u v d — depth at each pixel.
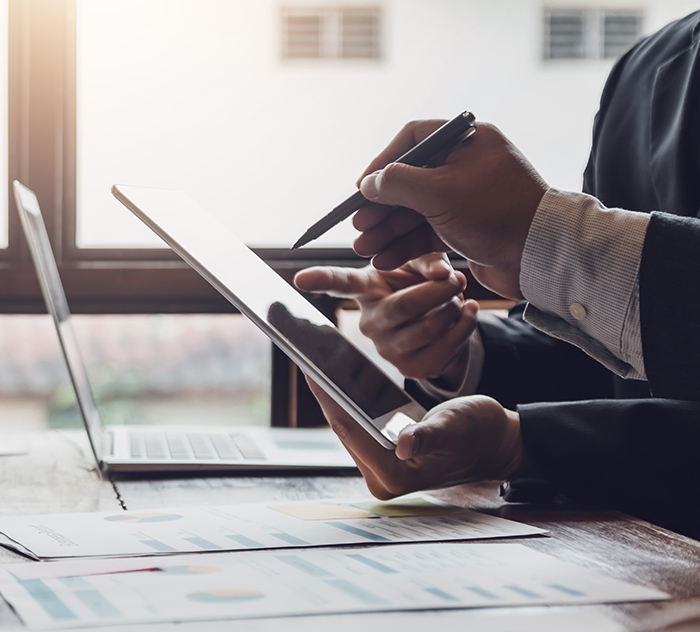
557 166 1.48
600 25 1.47
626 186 0.94
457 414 0.55
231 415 1.89
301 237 0.64
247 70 1.42
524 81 1.46
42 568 0.35
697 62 0.81
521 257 0.54
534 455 0.55
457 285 0.74
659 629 0.27
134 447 0.89
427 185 0.54
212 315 1.37
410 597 0.30
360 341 1.37
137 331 1.88
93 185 1.38
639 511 0.52
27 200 0.99
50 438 1.03
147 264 1.36
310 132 1.43
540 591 0.31
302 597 0.30
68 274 1.33
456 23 1.44
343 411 0.55
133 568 0.35
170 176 1.40
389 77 1.44
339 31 1.43
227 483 0.70
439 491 0.64
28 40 1.35
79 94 1.37
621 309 0.51
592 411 0.55
